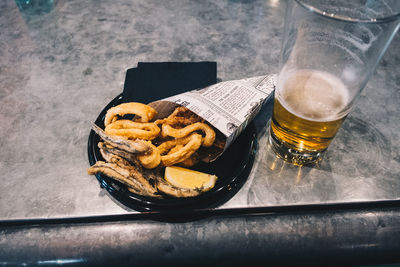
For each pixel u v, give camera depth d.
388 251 0.51
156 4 1.08
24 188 0.59
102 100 0.76
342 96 0.50
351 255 0.51
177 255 0.51
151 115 0.60
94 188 0.59
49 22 1.02
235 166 0.57
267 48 0.89
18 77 0.83
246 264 0.51
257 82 0.64
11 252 0.51
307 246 0.51
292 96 0.50
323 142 0.54
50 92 0.79
